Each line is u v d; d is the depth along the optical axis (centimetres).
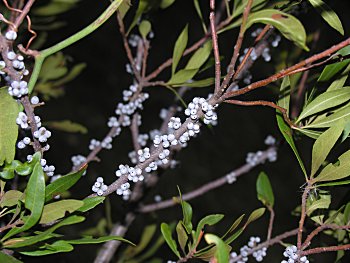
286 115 66
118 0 61
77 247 172
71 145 241
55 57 100
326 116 70
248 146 291
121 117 88
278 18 59
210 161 275
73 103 270
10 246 59
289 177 275
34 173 59
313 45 93
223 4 103
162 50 303
